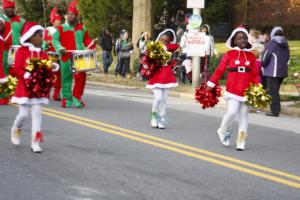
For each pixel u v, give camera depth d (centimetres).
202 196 747
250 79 1023
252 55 1030
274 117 1540
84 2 3347
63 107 1436
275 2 3631
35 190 750
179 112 1495
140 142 1049
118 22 3312
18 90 934
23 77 923
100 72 2783
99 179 805
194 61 2053
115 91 2030
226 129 1048
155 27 3494
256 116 1541
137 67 2528
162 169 868
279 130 1305
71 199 719
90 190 755
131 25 3303
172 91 2005
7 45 1384
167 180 811
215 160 938
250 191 779
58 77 1543
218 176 844
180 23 3030
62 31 1431
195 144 1061
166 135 1133
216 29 3625
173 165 895
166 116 1406
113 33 3322
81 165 873
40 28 938
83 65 1391
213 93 1049
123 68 2434
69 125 1184
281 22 3628
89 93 1845
